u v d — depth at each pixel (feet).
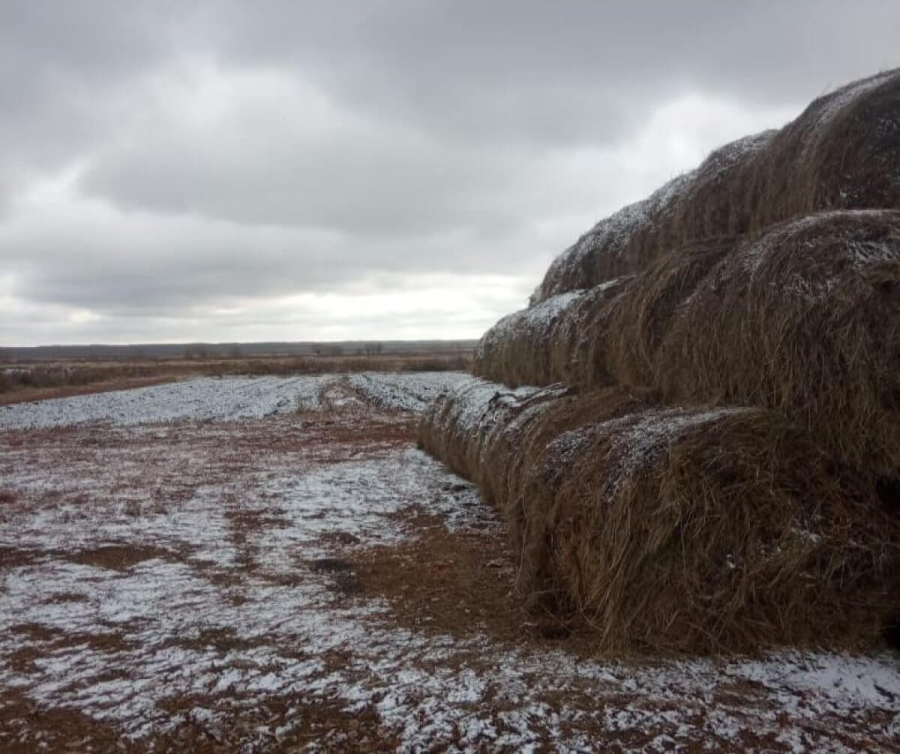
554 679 11.69
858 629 12.41
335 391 97.19
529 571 15.69
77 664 12.94
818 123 17.99
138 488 31.09
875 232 12.95
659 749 9.60
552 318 29.09
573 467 15.15
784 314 13.16
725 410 13.42
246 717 10.88
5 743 10.33
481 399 32.32
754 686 11.24
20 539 22.29
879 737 9.80
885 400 12.25
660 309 18.12
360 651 13.24
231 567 19.08
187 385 125.70
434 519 24.50
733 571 12.23
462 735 10.12
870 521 12.60
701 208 23.66
